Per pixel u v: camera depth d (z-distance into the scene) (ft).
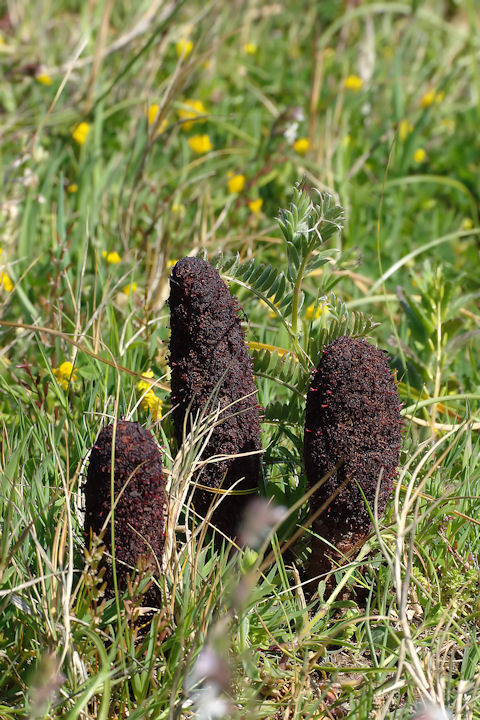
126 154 18.92
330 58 26.20
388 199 19.81
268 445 10.36
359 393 8.57
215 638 7.23
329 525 8.86
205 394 8.87
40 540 8.95
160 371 12.28
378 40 28.50
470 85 27.09
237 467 8.98
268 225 18.07
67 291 14.03
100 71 20.84
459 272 17.48
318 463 8.70
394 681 7.74
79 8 28.89
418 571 9.53
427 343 12.92
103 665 7.37
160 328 13.01
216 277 8.89
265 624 8.54
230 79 24.63
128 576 7.98
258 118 21.20
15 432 10.68
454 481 10.50
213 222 17.35
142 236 16.02
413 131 20.53
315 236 9.29
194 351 8.87
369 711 7.70
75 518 9.22
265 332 13.37
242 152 19.49
